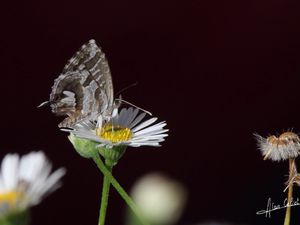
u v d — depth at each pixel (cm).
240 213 35
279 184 35
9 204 16
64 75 20
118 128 19
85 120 20
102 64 20
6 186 16
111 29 35
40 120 35
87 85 20
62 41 35
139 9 35
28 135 35
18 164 16
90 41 20
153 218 15
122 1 35
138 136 19
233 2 35
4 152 35
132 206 15
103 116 20
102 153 19
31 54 35
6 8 35
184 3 35
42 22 35
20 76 35
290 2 35
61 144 35
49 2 35
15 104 35
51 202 35
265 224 34
